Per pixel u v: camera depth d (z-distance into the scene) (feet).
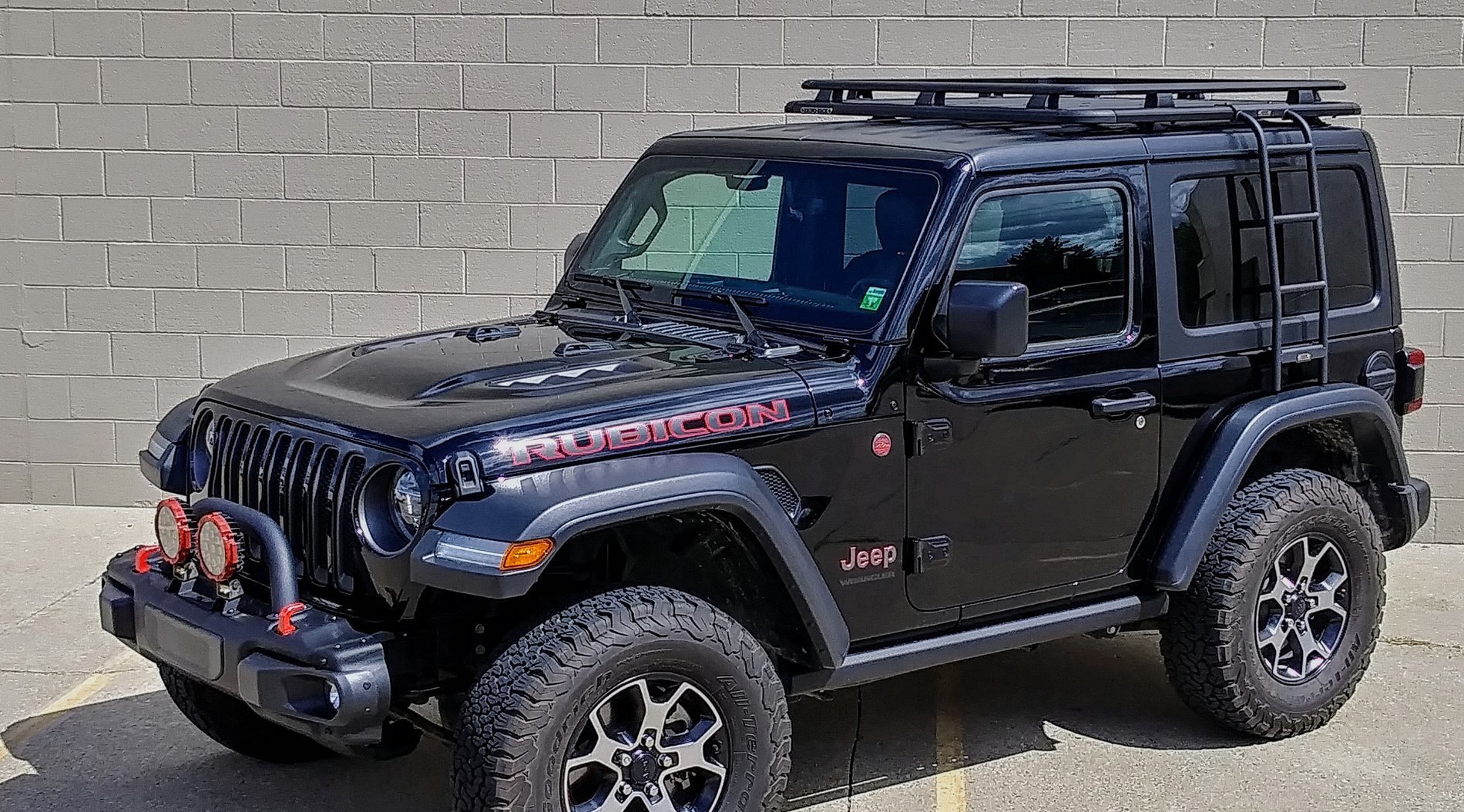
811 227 16.42
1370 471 19.29
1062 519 16.40
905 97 26.40
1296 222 17.85
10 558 24.52
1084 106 19.94
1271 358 17.67
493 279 26.50
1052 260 16.12
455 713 14.60
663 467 13.65
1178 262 17.01
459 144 26.08
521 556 12.71
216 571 13.65
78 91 26.03
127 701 19.27
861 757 17.83
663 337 16.35
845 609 15.15
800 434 14.58
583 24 25.68
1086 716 19.10
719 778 14.16
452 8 25.71
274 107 26.04
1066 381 16.15
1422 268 25.68
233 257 26.53
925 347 15.23
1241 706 17.63
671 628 13.55
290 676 13.10
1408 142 25.38
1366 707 19.34
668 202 18.08
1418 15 25.04
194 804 16.52
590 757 13.47
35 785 16.90
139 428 27.09
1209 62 25.43
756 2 25.58
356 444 13.66
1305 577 18.16
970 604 16.02
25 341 26.84
